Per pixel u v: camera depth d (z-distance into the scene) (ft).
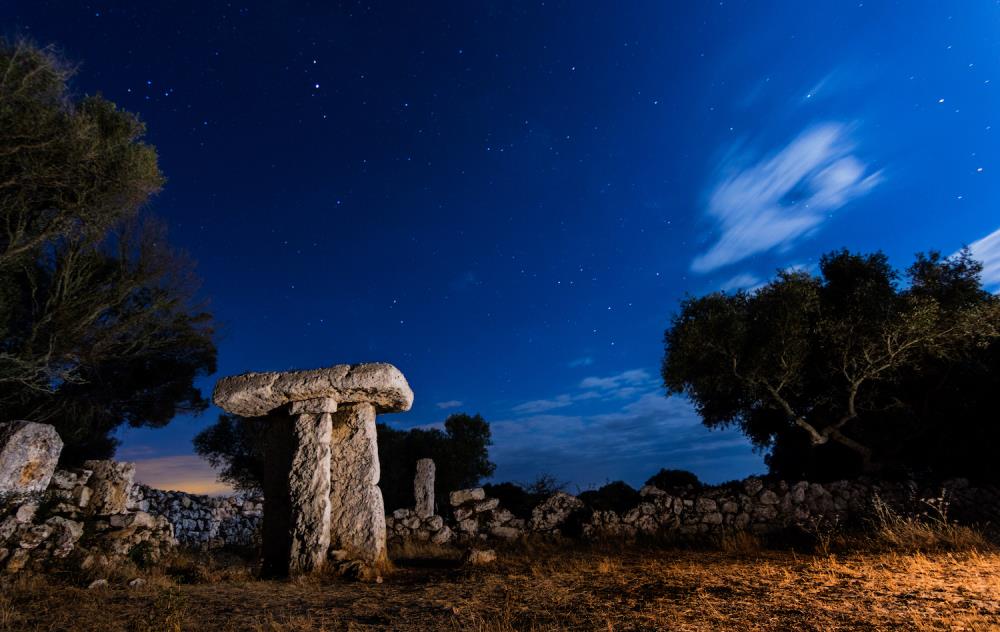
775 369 42.60
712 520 39.32
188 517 52.37
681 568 23.79
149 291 45.44
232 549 43.39
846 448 47.11
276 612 17.39
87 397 46.50
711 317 43.32
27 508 24.41
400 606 17.94
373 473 28.48
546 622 14.97
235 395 27.99
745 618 14.25
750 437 52.08
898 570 20.26
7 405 39.83
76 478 28.22
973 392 41.73
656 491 42.37
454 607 17.04
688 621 14.15
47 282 41.60
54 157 34.45
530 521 42.45
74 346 41.11
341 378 27.94
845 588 17.43
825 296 44.73
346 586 22.66
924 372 42.68
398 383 28.53
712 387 45.75
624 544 36.96
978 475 41.32
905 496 38.32
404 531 41.93
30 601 18.48
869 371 40.32
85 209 37.09
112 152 37.27
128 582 22.24
